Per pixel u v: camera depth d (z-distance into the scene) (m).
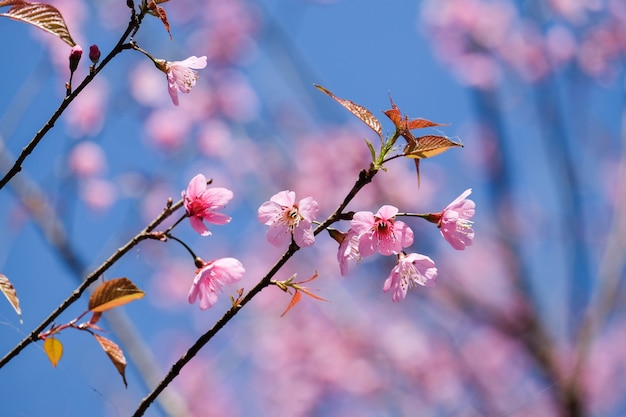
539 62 9.71
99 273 2.44
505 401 10.33
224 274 2.53
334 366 10.84
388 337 10.84
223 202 2.56
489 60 10.01
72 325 2.44
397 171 9.92
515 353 10.30
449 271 9.87
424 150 2.42
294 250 2.38
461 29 10.16
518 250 9.59
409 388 10.77
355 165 9.96
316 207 2.43
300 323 11.02
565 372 8.92
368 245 2.47
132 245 2.48
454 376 10.60
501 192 9.85
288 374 11.06
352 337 10.73
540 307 9.52
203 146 9.63
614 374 11.10
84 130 8.37
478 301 9.70
